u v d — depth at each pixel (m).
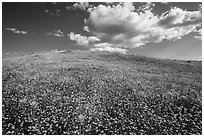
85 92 14.33
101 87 15.45
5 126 10.41
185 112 12.70
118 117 11.71
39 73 18.08
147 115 12.21
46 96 13.24
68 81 16.16
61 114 11.55
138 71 22.75
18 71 18.28
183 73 23.36
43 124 10.70
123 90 15.23
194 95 15.05
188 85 17.55
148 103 13.53
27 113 11.23
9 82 15.15
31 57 30.89
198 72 24.73
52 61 26.52
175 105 13.36
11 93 13.38
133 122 11.40
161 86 16.67
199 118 12.22
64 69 20.33
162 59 36.06
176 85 17.17
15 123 10.55
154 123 11.52
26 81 15.58
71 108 12.14
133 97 14.17
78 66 22.25
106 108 12.54
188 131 11.19
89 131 10.59
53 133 10.28
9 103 12.16
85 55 37.41
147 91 15.34
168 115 12.36
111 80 17.30
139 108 12.74
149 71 23.34
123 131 10.82
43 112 11.46
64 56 34.41
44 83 15.50
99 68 21.69
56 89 14.43
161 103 13.52
